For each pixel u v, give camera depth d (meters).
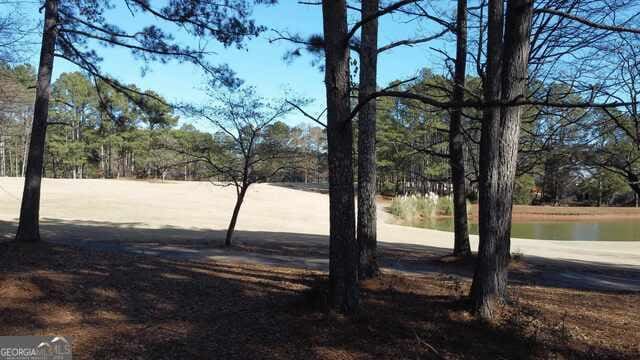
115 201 31.97
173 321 6.27
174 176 65.81
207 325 6.14
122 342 5.54
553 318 6.89
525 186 45.75
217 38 10.64
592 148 8.22
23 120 47.06
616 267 14.11
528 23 6.51
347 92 6.01
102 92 17.30
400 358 5.34
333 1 5.93
